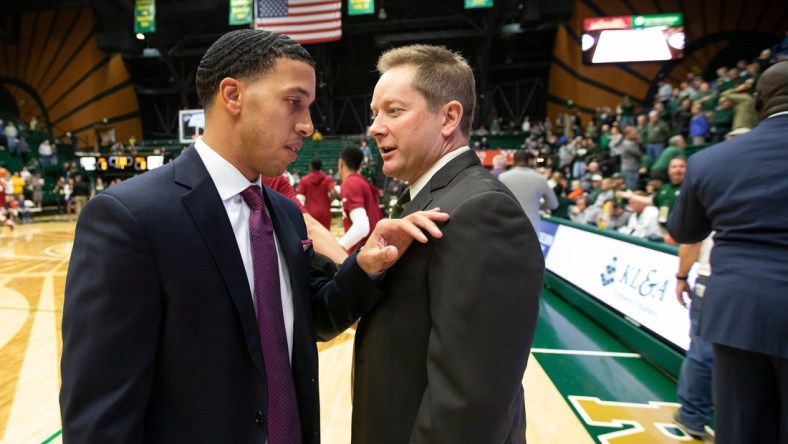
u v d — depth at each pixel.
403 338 0.80
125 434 0.64
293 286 0.89
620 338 3.29
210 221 0.75
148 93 20.75
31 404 2.30
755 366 1.16
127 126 20.16
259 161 0.78
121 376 0.65
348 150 3.05
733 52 14.42
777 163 1.13
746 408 1.17
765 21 14.08
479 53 18.80
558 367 2.86
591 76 15.86
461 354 0.68
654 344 2.82
